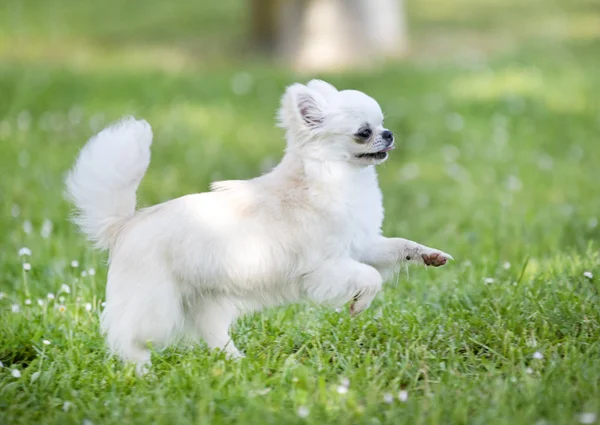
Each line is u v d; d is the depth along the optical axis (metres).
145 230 8.53
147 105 22.14
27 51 30.81
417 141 19.42
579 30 33.53
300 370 8.09
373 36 29.64
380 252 9.24
